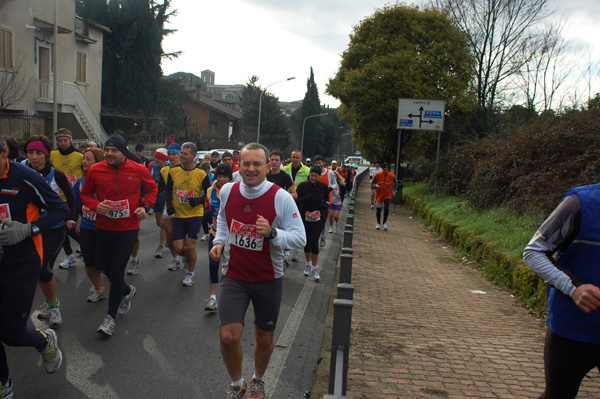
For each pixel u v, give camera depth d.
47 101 24.78
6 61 22.42
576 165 9.40
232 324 3.47
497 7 23.84
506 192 12.16
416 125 19.67
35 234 3.70
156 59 36.72
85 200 5.31
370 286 7.85
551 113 12.39
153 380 4.29
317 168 8.38
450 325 5.94
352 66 25.17
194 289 7.19
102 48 32.84
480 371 4.51
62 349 4.82
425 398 3.93
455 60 23.22
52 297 5.36
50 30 25.14
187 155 6.89
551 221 2.71
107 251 5.36
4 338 3.73
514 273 7.56
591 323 2.64
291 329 5.91
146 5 35.78
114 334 5.29
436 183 19.09
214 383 4.30
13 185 3.77
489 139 16.77
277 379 4.52
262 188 3.69
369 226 16.20
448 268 9.70
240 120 61.00
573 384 2.78
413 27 23.64
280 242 3.53
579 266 2.69
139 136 35.19
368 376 4.32
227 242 3.84
